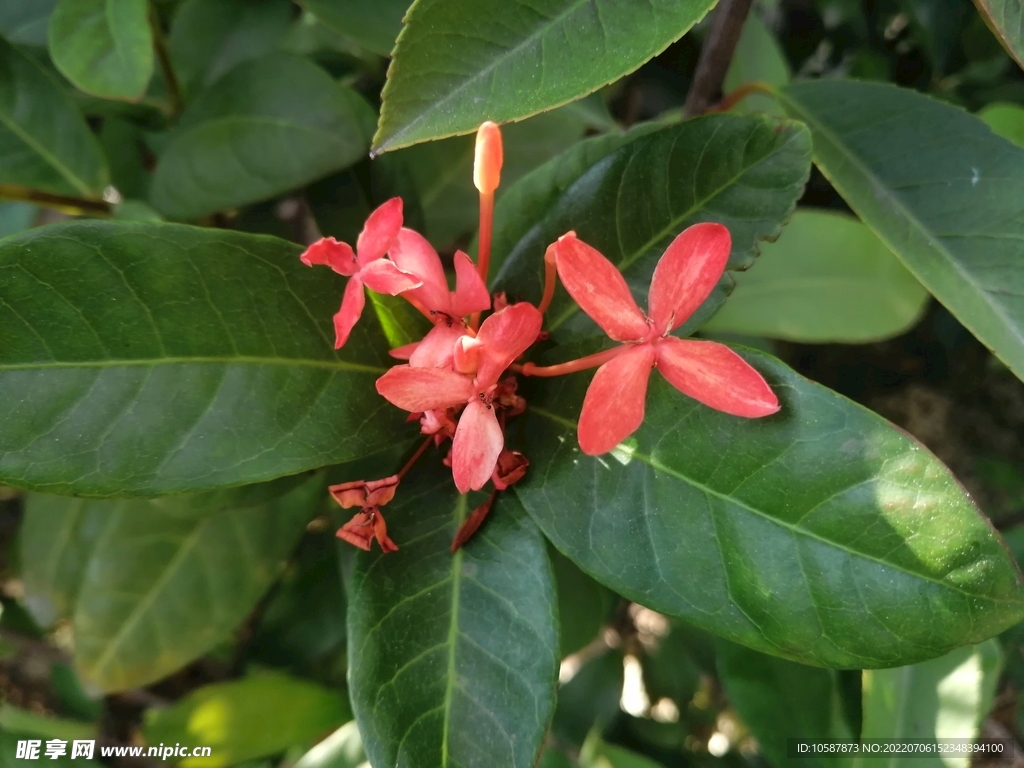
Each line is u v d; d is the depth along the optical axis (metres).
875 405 0.32
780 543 0.11
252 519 0.21
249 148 0.17
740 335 0.25
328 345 0.13
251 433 0.12
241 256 0.13
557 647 0.12
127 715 0.27
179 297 0.12
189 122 0.18
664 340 0.11
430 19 0.11
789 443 0.11
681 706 0.27
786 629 0.11
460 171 0.21
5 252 0.11
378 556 0.13
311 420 0.13
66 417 0.12
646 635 0.29
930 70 0.27
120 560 0.21
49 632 0.26
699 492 0.12
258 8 0.21
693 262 0.11
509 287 0.15
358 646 0.13
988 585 0.10
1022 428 0.31
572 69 0.12
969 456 0.32
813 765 0.20
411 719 0.12
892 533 0.11
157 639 0.22
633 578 0.12
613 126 0.21
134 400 0.12
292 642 0.23
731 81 0.23
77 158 0.19
